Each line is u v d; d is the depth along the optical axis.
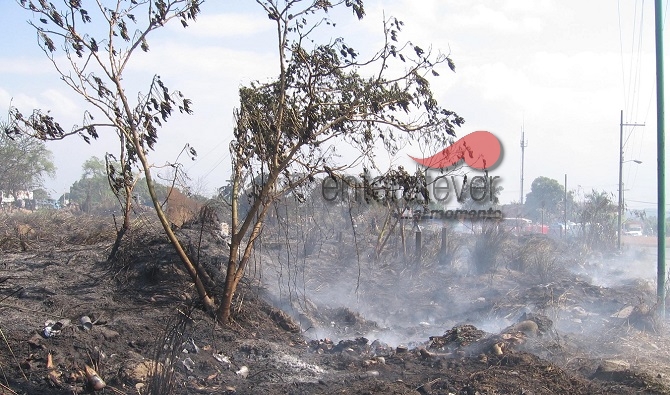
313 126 7.51
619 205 26.00
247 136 7.80
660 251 10.10
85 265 9.03
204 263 8.95
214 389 5.76
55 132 7.40
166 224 7.80
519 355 6.57
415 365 6.62
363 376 6.21
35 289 7.80
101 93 7.45
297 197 9.16
